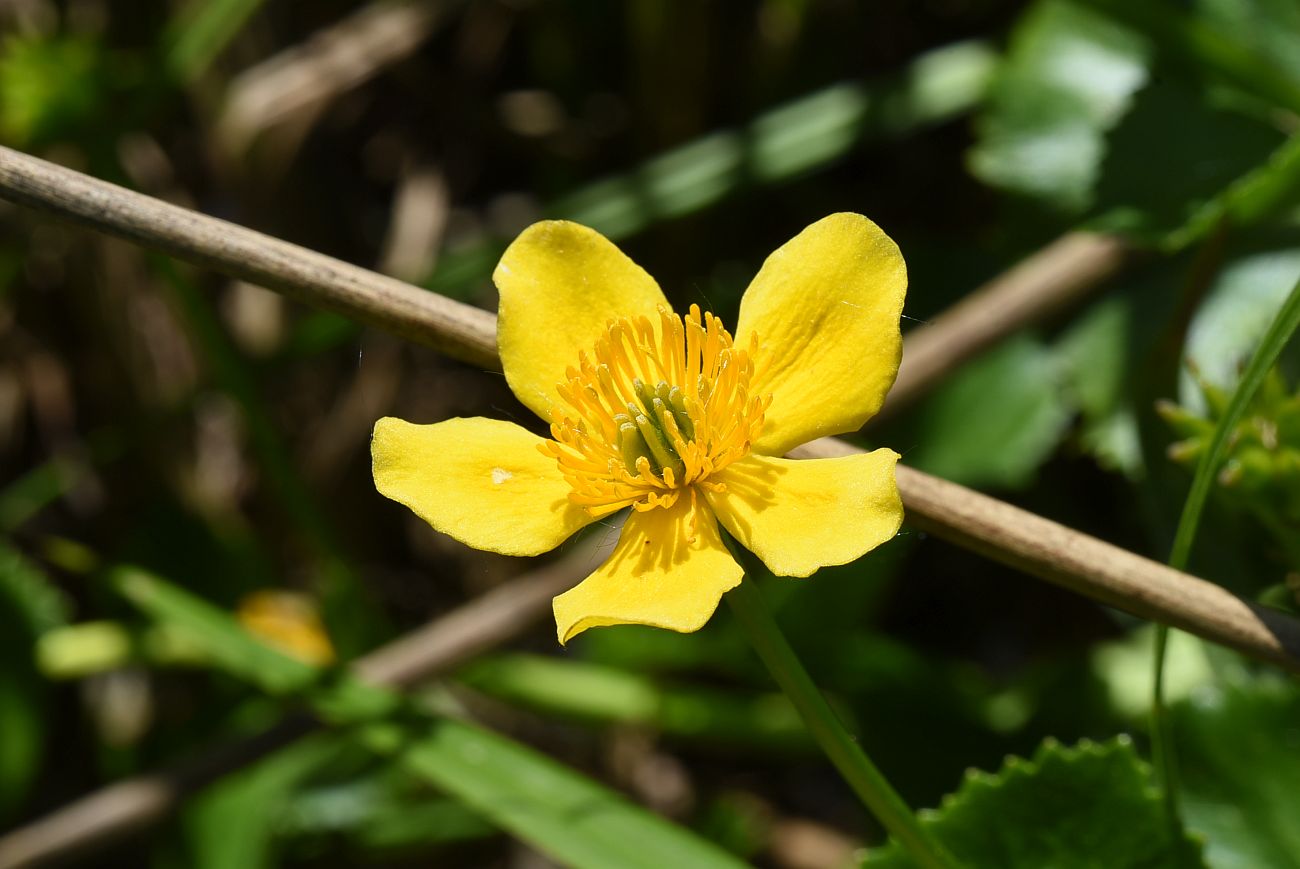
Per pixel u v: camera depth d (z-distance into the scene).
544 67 0.52
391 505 0.54
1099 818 0.37
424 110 0.55
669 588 0.34
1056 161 0.43
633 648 0.44
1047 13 0.44
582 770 0.48
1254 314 0.41
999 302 0.41
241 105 0.51
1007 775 0.37
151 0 0.50
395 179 0.56
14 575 0.45
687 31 0.46
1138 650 0.42
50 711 0.51
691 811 0.47
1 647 0.45
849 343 0.34
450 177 0.55
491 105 0.54
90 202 0.35
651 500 0.34
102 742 0.49
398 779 0.44
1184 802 0.38
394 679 0.42
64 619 0.45
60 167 0.35
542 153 0.53
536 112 0.53
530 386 0.35
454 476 0.34
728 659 0.44
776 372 0.35
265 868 0.44
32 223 0.50
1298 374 0.40
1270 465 0.37
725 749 0.47
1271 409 0.37
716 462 0.34
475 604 0.43
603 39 0.52
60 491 0.49
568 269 0.35
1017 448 0.43
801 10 0.48
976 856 0.37
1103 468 0.44
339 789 0.45
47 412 0.54
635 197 0.44
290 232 0.53
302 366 0.54
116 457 0.52
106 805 0.42
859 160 0.50
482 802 0.38
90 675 0.51
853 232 0.34
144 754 0.47
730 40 0.49
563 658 0.50
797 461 0.34
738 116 0.50
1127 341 0.42
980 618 0.48
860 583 0.43
